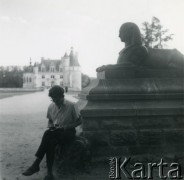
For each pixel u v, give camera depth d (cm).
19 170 671
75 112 648
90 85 855
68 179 592
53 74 15612
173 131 721
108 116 705
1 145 953
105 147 704
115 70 755
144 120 718
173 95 736
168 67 791
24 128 1352
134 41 789
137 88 736
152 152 712
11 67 18125
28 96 5369
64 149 648
